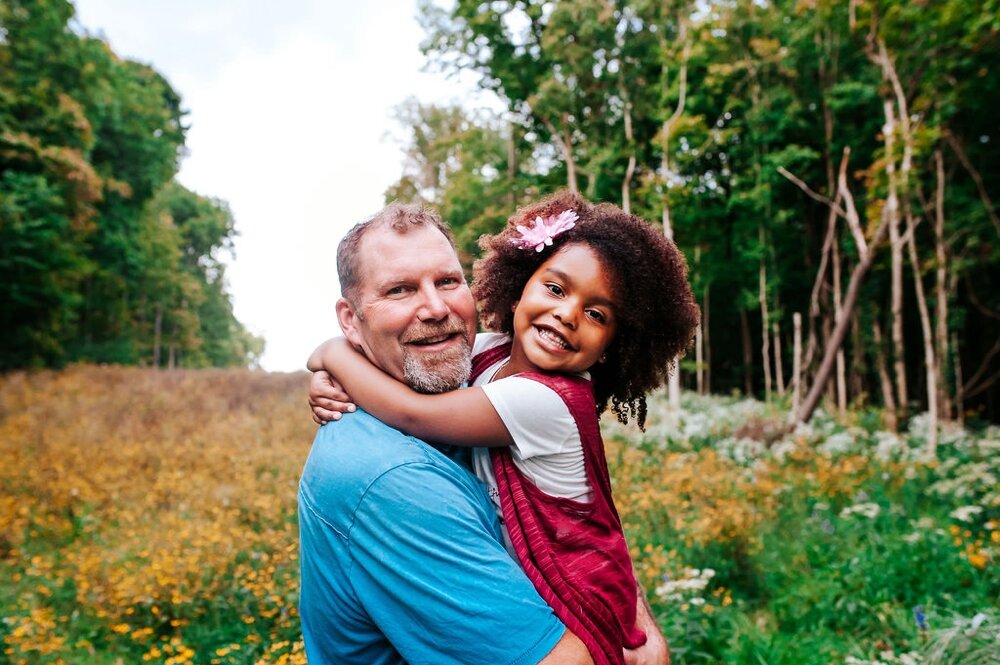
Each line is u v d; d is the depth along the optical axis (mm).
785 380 24156
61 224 21078
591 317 1441
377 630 1254
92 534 6023
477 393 1314
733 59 17672
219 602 4324
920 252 14906
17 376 16969
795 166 18344
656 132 19266
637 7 16984
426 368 1336
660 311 1590
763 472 7906
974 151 14109
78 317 28812
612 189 19047
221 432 10219
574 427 1359
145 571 4562
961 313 14719
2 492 6996
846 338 19250
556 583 1258
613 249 1461
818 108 17938
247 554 5047
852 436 10656
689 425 11508
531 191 19359
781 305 21375
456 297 1380
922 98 10992
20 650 3777
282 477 7328
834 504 6695
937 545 5035
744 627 4324
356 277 1382
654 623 1573
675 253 1625
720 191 19078
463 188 20406
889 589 4652
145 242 35375
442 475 1243
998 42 10422
